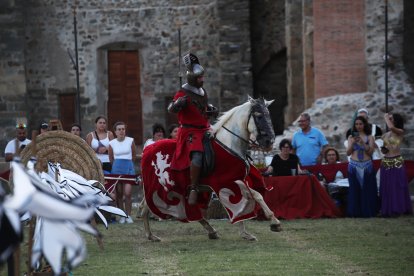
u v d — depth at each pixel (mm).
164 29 53125
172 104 19094
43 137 18375
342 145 36250
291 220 24406
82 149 18438
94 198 11438
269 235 20922
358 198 24953
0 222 8438
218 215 25359
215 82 52844
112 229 23125
